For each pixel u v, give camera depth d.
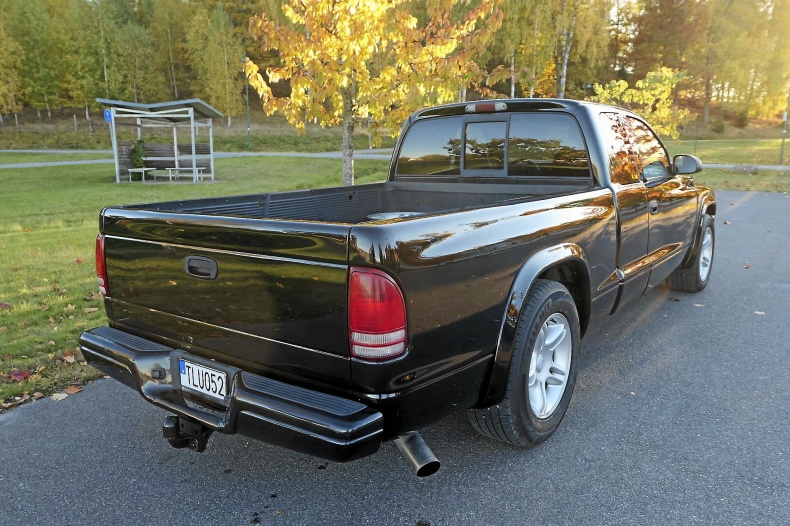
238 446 3.10
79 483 2.75
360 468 2.84
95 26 59.78
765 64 55.59
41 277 6.86
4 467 2.90
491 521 2.38
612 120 3.81
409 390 2.11
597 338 4.63
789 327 4.82
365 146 47.16
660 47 58.38
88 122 58.16
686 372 3.92
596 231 3.26
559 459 2.86
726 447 2.94
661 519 2.36
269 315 2.22
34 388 3.85
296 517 2.45
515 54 38.69
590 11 36.56
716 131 53.38
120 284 2.85
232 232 2.26
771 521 2.33
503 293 2.52
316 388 2.16
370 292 1.95
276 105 7.29
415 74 7.12
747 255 7.73
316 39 6.92
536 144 3.77
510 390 2.65
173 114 23.94
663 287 6.15
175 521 2.44
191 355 2.51
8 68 56.94
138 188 20.08
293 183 21.23
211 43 57.44
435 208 4.39
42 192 18.80
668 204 4.38
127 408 3.60
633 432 3.11
